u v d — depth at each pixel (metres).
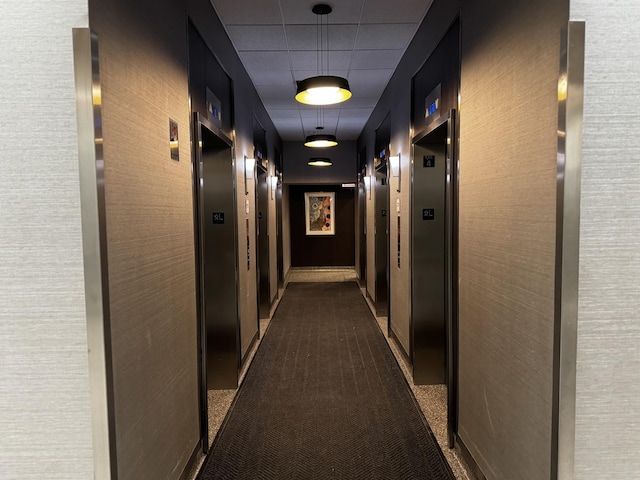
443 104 2.68
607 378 1.39
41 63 1.32
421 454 2.45
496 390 1.89
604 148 1.34
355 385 3.44
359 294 7.39
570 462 1.40
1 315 1.37
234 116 3.60
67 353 1.38
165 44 1.94
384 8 2.98
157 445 1.81
